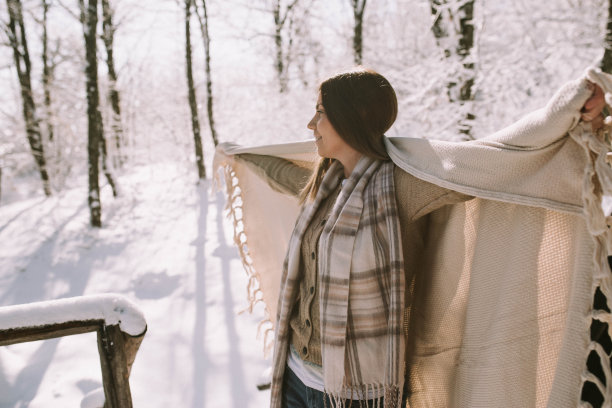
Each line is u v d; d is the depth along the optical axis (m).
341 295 1.00
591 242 0.81
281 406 1.23
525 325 0.94
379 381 1.01
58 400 3.04
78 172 19.00
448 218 1.07
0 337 1.12
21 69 14.24
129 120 21.34
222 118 17.84
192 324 4.27
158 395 3.04
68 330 1.18
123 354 1.23
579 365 0.81
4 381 3.22
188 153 18.03
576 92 0.75
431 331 1.15
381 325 1.00
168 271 6.13
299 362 1.17
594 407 0.86
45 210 10.98
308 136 11.18
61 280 6.45
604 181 0.72
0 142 14.87
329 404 1.09
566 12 6.37
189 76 12.95
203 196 10.93
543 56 5.97
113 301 1.22
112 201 11.11
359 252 0.99
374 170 1.04
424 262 1.16
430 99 6.15
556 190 0.82
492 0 6.41
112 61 13.85
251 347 3.72
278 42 13.81
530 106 5.93
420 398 1.21
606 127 0.79
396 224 0.98
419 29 8.14
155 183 13.35
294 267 1.16
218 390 3.08
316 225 1.12
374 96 1.01
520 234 0.93
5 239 8.76
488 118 6.06
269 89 13.52
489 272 0.99
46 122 13.90
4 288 6.34
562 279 0.91
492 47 6.55
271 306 1.90
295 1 13.16
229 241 7.30
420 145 0.99
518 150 0.84
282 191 1.51
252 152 1.67
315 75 11.63
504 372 0.96
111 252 7.42
